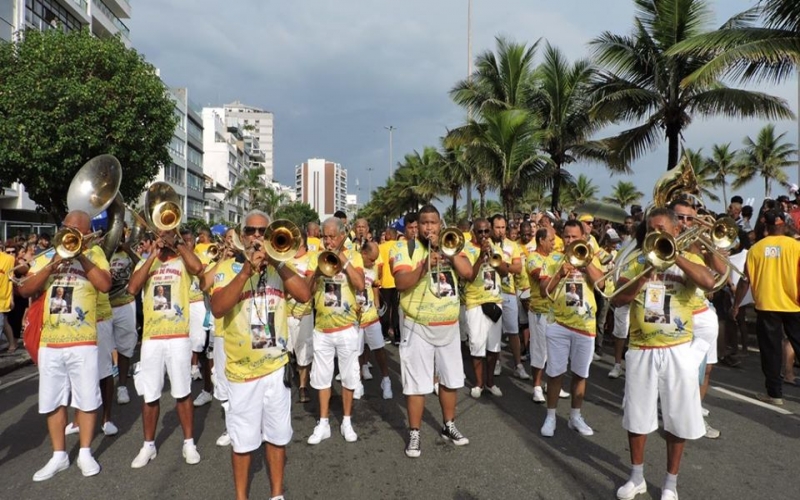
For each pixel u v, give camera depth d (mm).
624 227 8539
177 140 46156
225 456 4469
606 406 5680
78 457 4199
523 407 5699
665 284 3523
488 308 5957
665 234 3252
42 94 13469
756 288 5691
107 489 3863
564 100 16766
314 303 4848
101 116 14438
